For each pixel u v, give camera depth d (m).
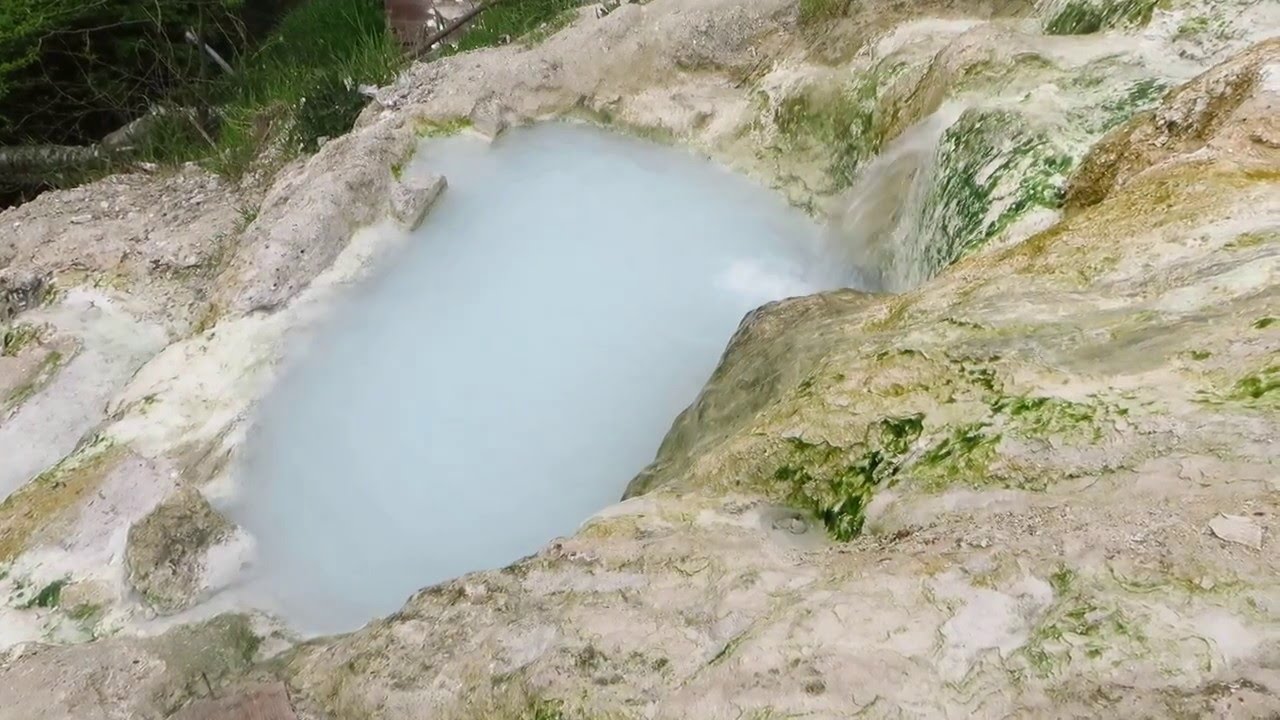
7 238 8.02
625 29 8.97
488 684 3.17
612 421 6.19
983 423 3.33
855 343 4.20
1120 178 4.67
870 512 3.37
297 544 5.44
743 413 4.60
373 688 3.44
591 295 7.10
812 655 2.71
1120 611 2.51
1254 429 2.83
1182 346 3.24
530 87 8.70
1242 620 2.38
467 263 7.32
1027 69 6.04
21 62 9.99
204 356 6.22
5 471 6.00
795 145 8.10
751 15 9.02
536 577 3.57
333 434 6.05
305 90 9.20
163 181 8.90
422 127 8.27
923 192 6.34
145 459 5.38
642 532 3.60
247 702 3.74
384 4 12.29
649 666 2.93
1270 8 5.54
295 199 6.98
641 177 8.30
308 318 6.57
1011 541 2.90
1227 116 4.41
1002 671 2.51
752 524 3.56
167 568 4.88
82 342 6.75
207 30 12.21
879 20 8.06
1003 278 4.11
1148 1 6.02
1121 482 2.91
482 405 6.30
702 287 7.27
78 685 4.19
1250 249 3.53
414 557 5.43
